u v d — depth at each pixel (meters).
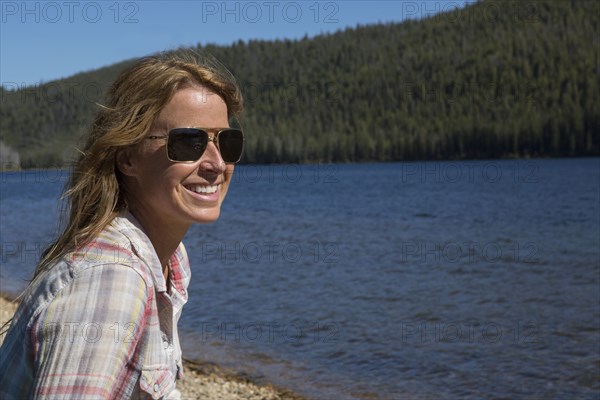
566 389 10.01
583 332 13.98
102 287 1.51
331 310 16.31
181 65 1.78
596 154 168.88
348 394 9.62
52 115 122.50
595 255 28.66
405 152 186.25
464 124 184.88
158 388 1.60
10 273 21.78
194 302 17.23
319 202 68.75
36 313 1.50
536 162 158.25
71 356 1.45
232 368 10.75
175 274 2.00
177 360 1.88
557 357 11.83
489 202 65.56
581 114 176.88
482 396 9.68
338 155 189.25
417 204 64.19
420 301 17.81
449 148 181.00
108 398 1.47
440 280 21.55
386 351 12.16
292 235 37.31
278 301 17.47
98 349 1.46
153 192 1.75
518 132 173.50
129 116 1.70
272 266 24.39
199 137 1.74
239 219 48.50
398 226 43.38
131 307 1.52
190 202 1.77
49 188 110.62
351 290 19.36
